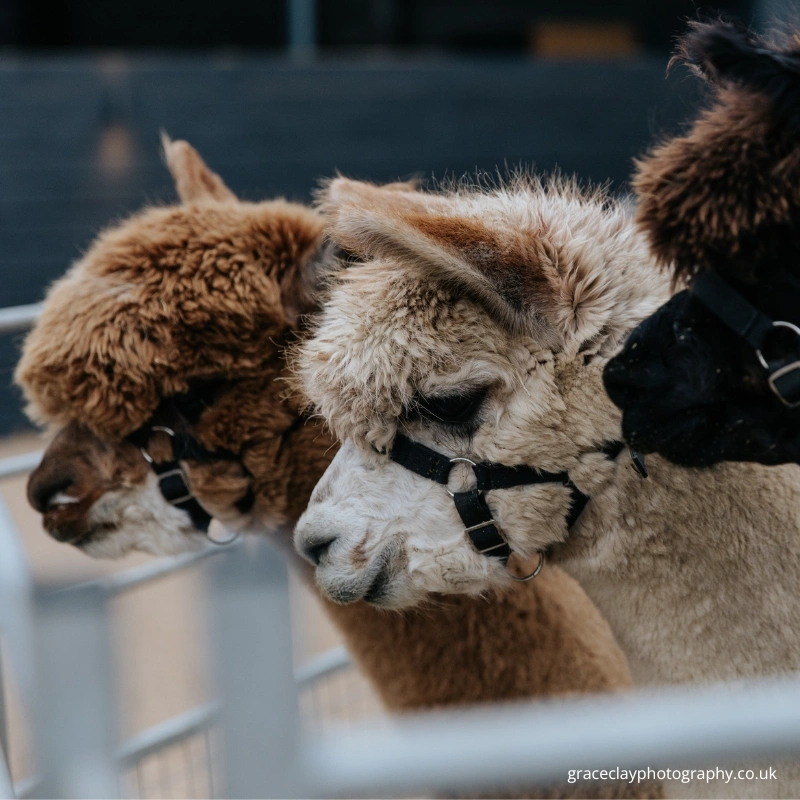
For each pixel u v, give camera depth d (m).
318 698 7.09
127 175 14.76
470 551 3.73
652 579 3.71
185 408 4.55
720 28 2.95
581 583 4.00
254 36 23.00
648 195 3.02
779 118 2.76
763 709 1.82
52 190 14.49
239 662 1.47
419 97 15.73
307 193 15.57
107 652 1.45
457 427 3.65
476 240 3.42
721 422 3.06
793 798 3.53
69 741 1.43
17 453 12.91
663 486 3.61
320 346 3.69
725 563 3.63
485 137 16.02
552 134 16.17
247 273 4.50
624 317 3.54
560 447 3.56
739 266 2.88
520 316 3.49
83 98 14.57
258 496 4.66
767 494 3.65
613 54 24.33
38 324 4.62
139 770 5.67
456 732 1.66
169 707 6.75
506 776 1.67
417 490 3.72
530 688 4.54
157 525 4.70
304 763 1.50
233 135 15.26
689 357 3.00
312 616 7.86
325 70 15.44
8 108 14.25
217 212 4.73
